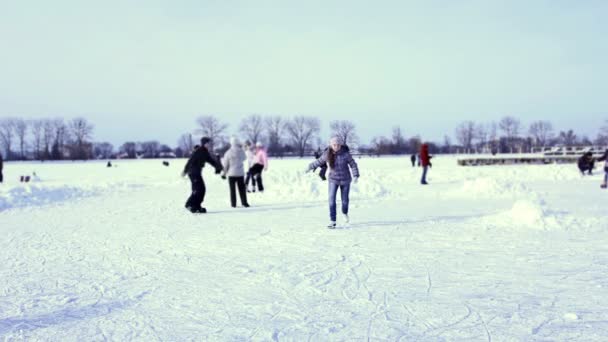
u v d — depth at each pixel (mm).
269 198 14117
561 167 25531
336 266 5684
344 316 3982
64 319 3988
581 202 12516
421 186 19203
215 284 5004
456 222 9023
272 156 104312
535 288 4672
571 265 5570
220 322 3883
